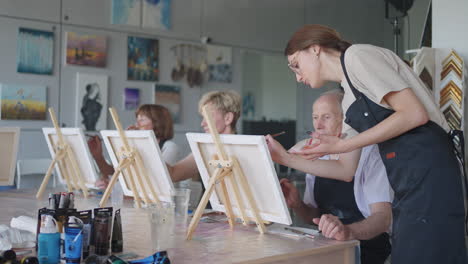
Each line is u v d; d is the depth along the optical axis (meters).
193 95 6.12
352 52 1.59
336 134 2.24
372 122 1.63
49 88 5.20
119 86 5.61
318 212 2.27
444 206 1.52
